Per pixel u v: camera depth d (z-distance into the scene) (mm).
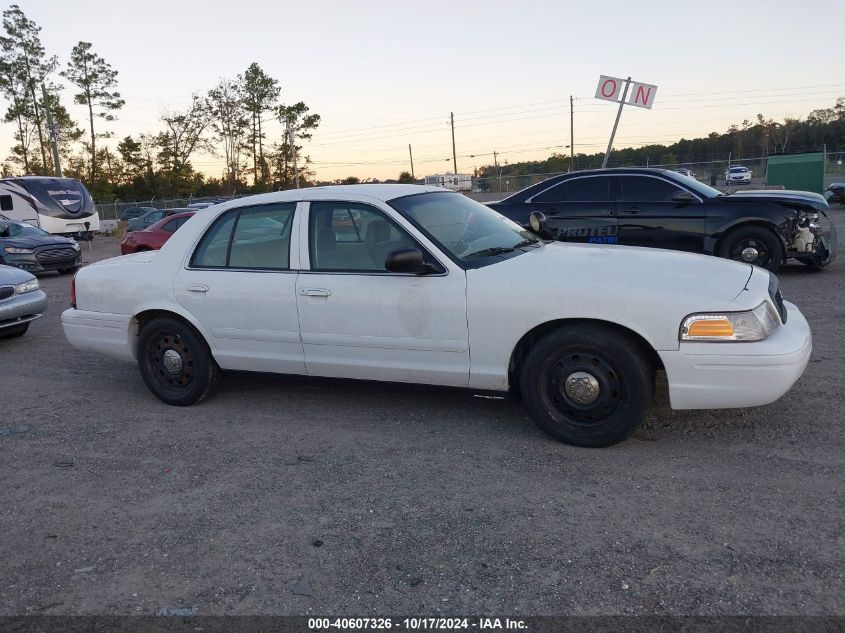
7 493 4055
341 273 4711
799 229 9344
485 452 4273
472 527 3395
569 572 2980
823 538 3117
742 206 9242
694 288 3953
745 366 3797
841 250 12602
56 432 5051
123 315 5512
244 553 3266
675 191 9516
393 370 4648
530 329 4203
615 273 4172
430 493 3777
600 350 4039
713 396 3896
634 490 3674
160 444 4707
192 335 5281
